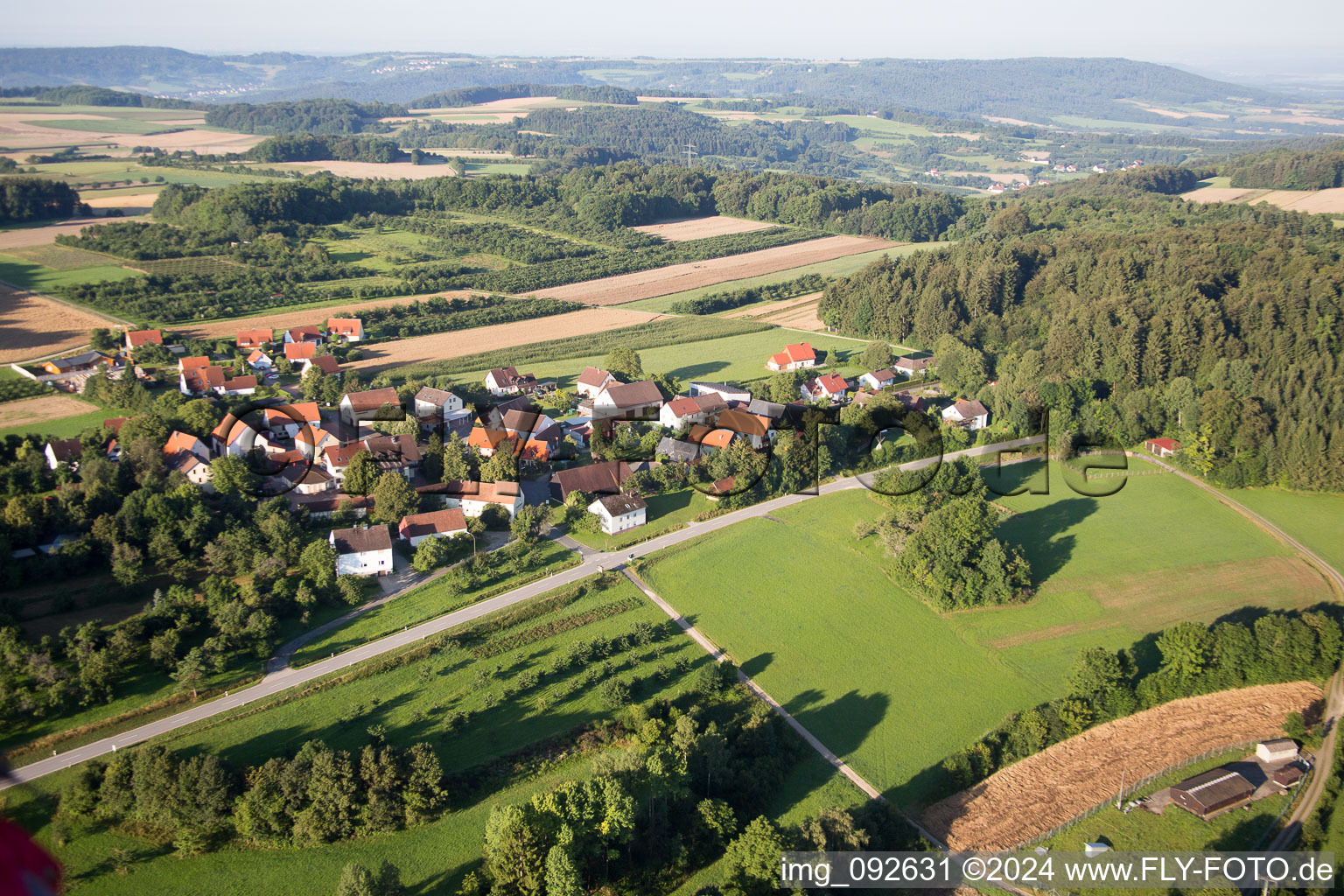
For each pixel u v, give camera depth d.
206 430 138.88
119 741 84.31
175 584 105.75
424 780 78.44
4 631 91.12
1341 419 144.50
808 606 110.94
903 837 79.31
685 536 125.56
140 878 71.81
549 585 111.88
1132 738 92.94
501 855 68.81
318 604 104.81
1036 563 121.81
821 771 87.00
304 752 79.38
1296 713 93.81
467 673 96.00
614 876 73.69
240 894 70.62
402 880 72.31
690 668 99.19
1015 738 91.12
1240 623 103.69
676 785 78.75
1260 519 136.50
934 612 111.62
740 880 71.75
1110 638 107.62
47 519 112.38
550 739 87.75
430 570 113.94
